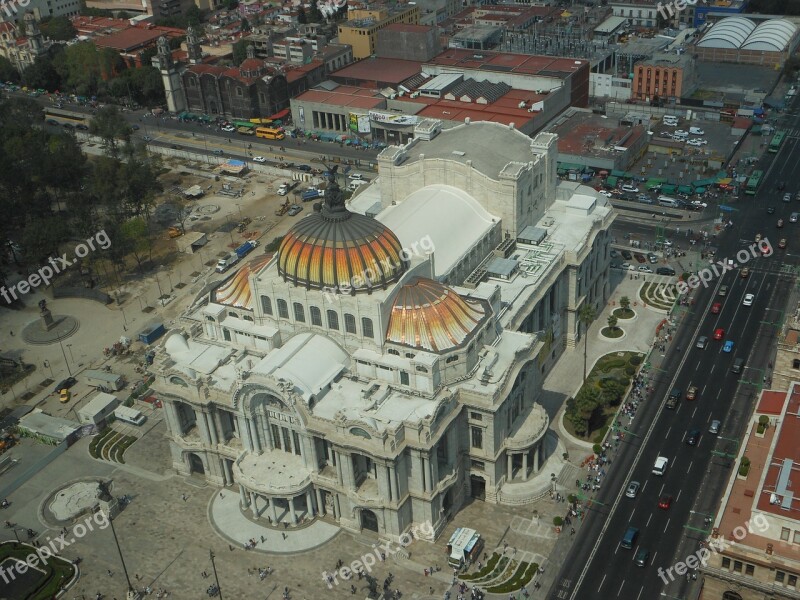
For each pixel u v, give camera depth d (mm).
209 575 175125
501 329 199375
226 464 194125
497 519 184625
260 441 188125
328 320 186875
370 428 168125
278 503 185500
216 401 186125
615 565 171625
